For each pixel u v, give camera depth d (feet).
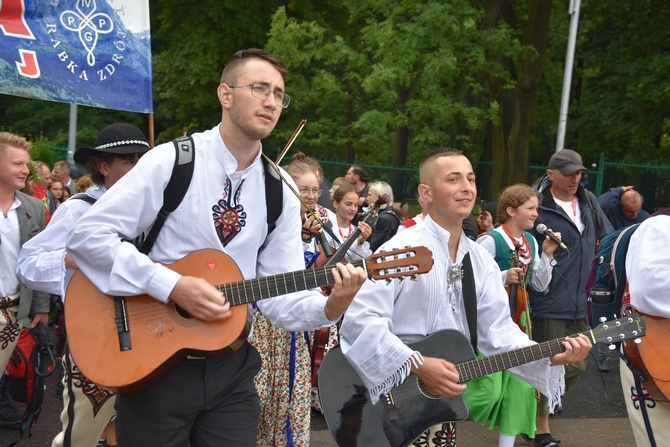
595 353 25.36
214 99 72.33
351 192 19.21
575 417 19.15
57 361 21.31
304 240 16.35
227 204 8.89
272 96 8.73
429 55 50.37
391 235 20.01
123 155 12.28
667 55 61.31
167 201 8.66
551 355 10.62
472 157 73.51
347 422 10.90
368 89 51.88
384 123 56.80
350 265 8.68
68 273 11.99
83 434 12.27
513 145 55.57
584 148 76.74
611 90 70.23
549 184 18.54
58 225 12.17
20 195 15.26
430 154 10.91
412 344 10.53
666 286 10.38
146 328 8.66
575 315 17.75
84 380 12.09
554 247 16.80
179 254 8.85
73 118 45.32
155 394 8.62
